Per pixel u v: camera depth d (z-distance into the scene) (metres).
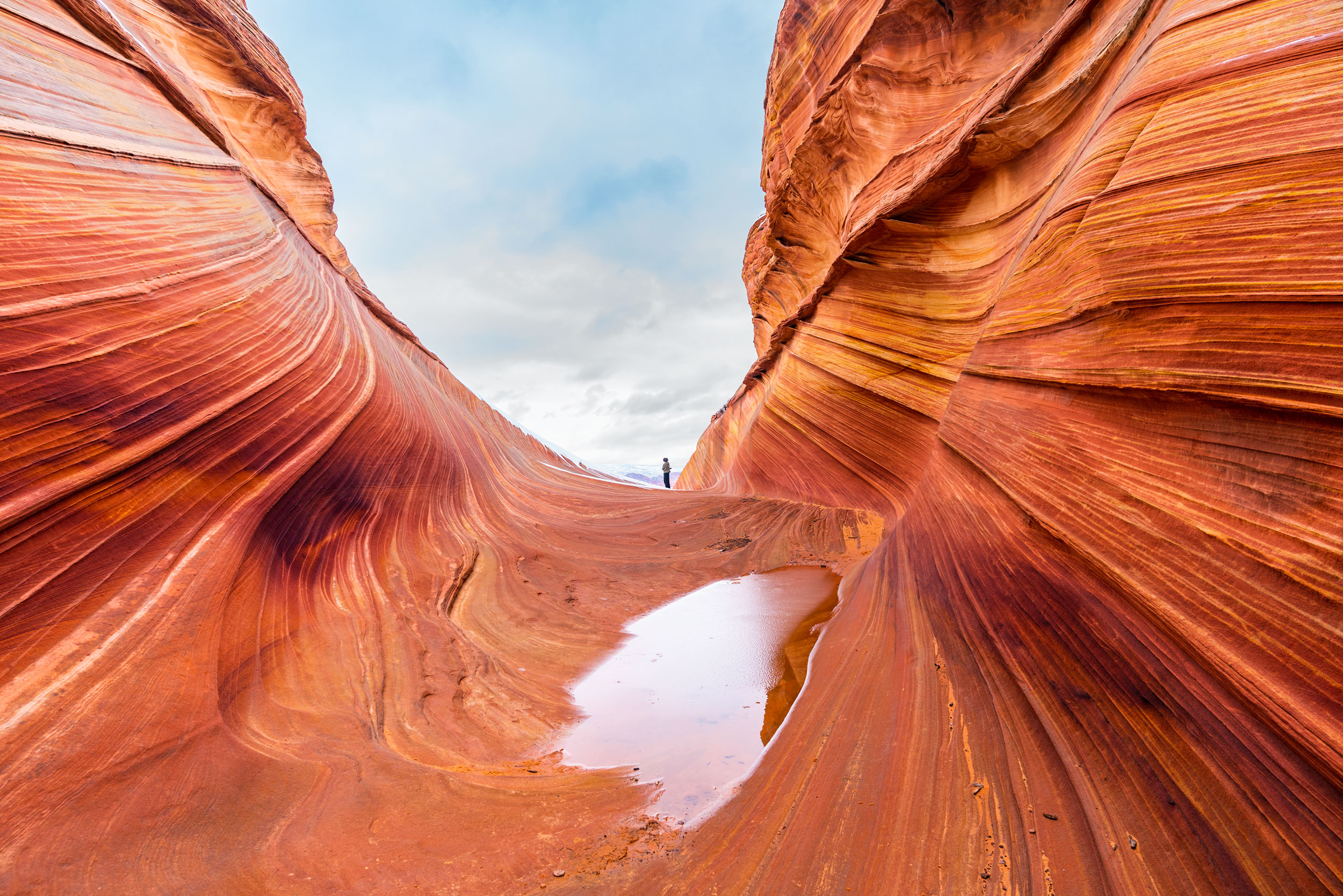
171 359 5.47
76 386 4.36
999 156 8.94
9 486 3.65
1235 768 2.70
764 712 5.55
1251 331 3.15
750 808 3.75
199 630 4.33
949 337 10.59
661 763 4.61
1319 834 2.28
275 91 17.48
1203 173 3.76
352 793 3.64
